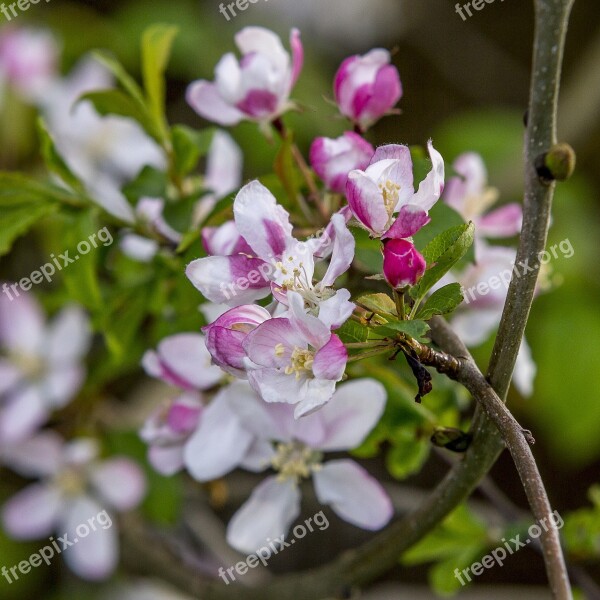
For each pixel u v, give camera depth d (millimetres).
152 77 559
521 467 429
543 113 439
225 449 515
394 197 446
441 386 545
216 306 515
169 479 664
